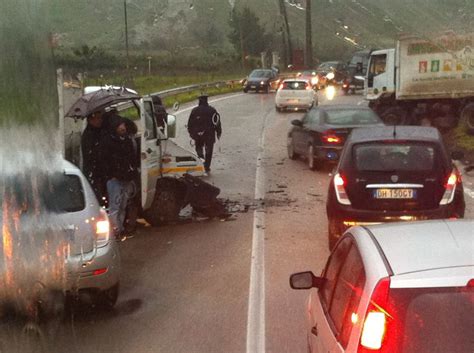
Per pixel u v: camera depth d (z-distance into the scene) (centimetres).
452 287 325
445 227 403
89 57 3127
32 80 1059
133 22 5069
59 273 700
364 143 993
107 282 732
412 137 995
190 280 894
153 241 1116
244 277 899
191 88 4503
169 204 1217
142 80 4322
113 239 754
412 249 366
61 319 726
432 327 322
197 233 1162
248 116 3453
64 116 1102
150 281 894
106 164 1075
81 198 741
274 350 643
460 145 2162
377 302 332
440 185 961
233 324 721
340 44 5738
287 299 801
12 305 681
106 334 695
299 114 3509
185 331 703
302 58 6075
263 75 5106
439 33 2472
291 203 1402
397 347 322
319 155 1769
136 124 1194
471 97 2558
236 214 1309
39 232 695
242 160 2033
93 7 4300
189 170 1236
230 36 6162
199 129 1739
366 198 970
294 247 1052
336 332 393
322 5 5641
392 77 2719
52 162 787
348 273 411
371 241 393
